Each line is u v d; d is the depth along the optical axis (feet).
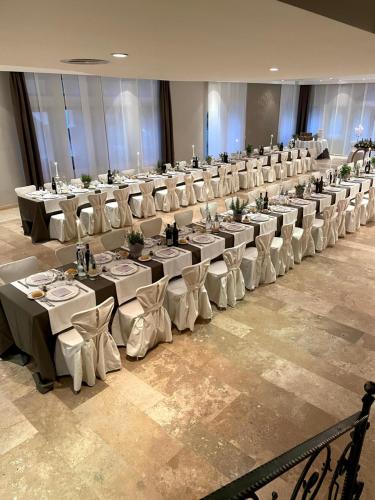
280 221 19.39
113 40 9.35
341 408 10.72
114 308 12.74
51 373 11.34
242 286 16.15
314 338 13.83
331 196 23.24
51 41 9.38
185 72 19.60
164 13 6.68
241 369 12.25
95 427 10.12
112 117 36.35
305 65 16.08
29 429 10.09
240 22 7.43
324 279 18.39
